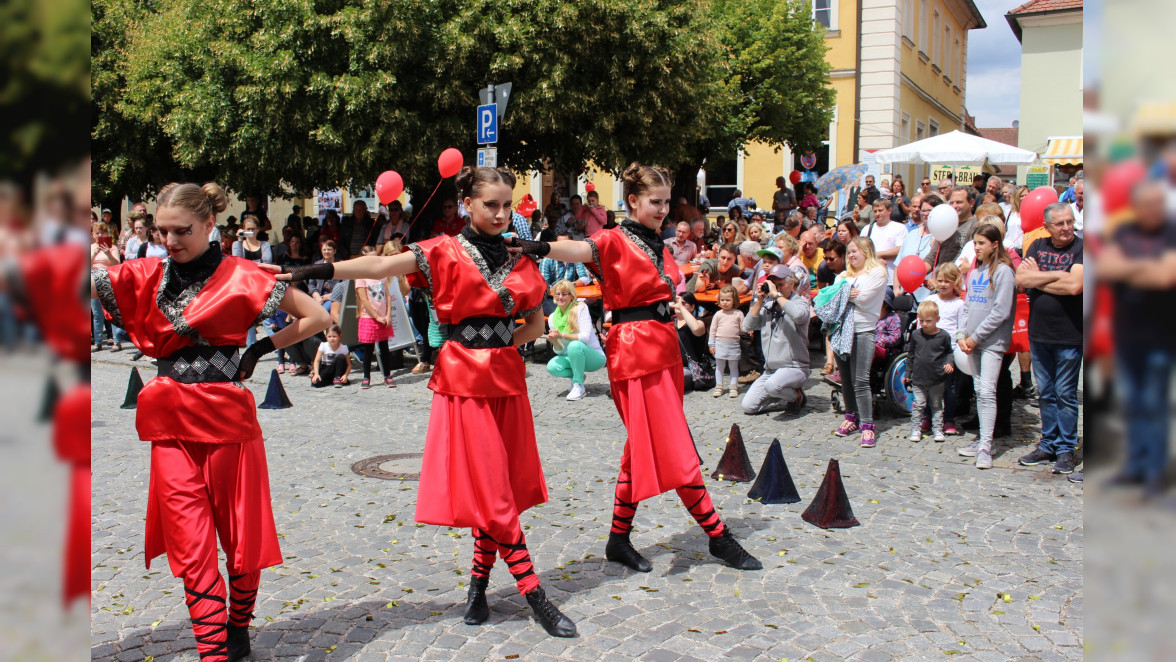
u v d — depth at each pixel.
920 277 6.75
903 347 7.50
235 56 11.94
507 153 13.53
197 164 13.75
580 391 8.58
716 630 3.51
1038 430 6.97
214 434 2.98
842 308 6.58
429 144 11.78
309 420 7.76
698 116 13.77
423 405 8.48
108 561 4.38
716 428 7.27
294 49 11.54
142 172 16.95
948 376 6.64
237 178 13.31
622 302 4.02
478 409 3.47
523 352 10.86
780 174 22.11
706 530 4.16
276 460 6.32
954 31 29.56
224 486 3.04
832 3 21.50
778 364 7.53
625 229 4.05
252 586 3.23
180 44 13.28
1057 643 3.38
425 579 4.11
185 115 12.59
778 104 17.84
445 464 3.53
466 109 12.34
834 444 6.69
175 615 3.73
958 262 7.77
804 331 7.59
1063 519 4.88
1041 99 22.98
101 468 6.12
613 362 4.04
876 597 3.82
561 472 5.91
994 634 3.46
